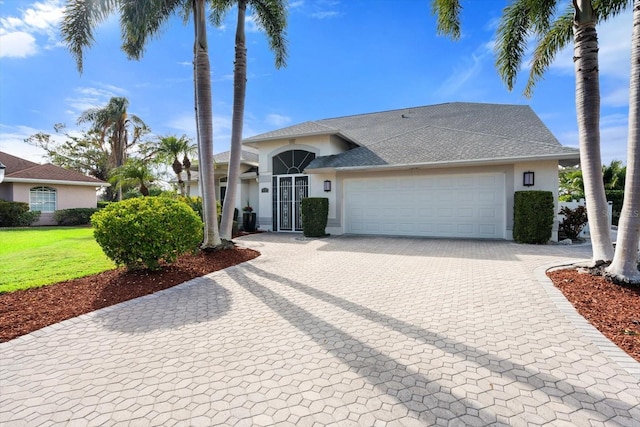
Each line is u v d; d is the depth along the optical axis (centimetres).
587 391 293
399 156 1393
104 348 399
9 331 450
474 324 448
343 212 1524
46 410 284
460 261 865
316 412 272
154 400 294
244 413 273
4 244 1275
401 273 750
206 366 351
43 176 2377
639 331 411
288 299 576
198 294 611
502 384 305
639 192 566
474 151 1274
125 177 2047
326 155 1602
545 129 1371
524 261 842
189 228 772
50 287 650
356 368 339
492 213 1275
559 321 451
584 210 1195
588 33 683
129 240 694
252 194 1950
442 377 319
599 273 633
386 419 261
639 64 555
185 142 1816
